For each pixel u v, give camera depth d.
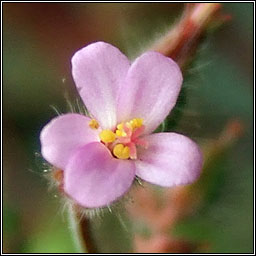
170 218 0.11
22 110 0.12
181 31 0.10
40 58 0.13
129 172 0.09
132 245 0.11
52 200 0.12
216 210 0.11
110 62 0.09
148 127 0.09
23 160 0.12
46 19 0.13
